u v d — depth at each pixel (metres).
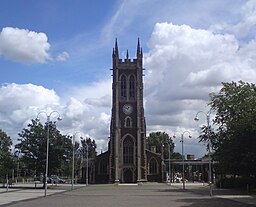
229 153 55.59
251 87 62.06
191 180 127.44
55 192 58.94
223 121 62.69
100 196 47.91
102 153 119.00
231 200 39.78
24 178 123.19
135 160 115.62
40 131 75.38
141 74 121.00
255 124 53.50
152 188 74.50
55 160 74.19
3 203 36.16
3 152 76.38
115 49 122.75
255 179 61.97
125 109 118.25
